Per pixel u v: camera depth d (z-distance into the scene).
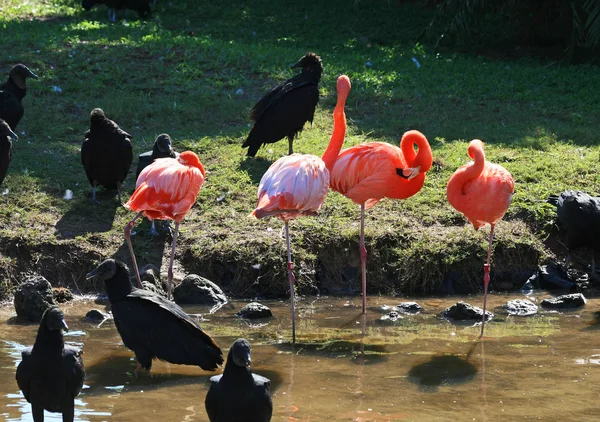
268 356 8.59
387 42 21.95
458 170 9.65
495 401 7.42
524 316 10.04
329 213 11.88
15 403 7.27
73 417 6.83
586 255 11.73
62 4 25.23
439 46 21.77
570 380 7.93
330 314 10.09
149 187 9.51
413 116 15.60
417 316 10.04
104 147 11.47
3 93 13.23
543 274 11.22
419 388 7.74
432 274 10.98
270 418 6.54
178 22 23.39
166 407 7.27
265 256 10.90
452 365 8.34
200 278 10.50
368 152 9.88
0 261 10.50
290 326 9.62
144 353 7.93
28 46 17.83
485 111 16.09
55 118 14.57
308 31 22.77
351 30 23.00
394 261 11.12
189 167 9.81
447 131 14.80
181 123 14.76
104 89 15.98
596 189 12.59
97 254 10.80
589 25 19.67
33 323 9.59
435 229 11.62
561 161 13.50
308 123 15.07
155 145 11.47
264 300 10.68
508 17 22.77
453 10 20.36
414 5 25.70
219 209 11.99
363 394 7.58
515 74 18.61
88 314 9.71
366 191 9.84
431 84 17.53
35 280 9.89
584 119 15.82
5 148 11.25
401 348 8.88
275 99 12.96
